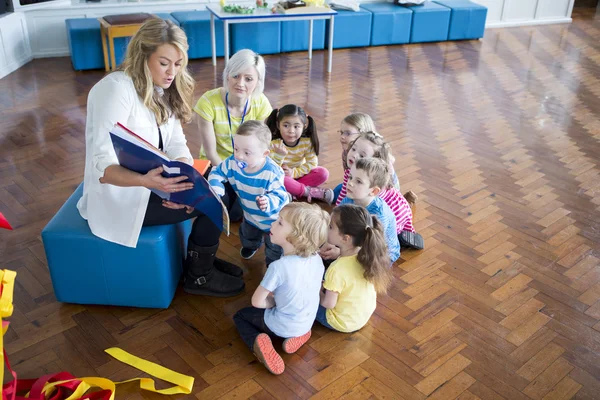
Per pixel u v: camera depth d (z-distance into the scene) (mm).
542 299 2650
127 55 2230
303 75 5871
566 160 4148
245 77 2953
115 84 2184
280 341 2342
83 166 3779
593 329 2475
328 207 3455
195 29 6121
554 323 2502
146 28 2154
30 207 3271
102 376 2148
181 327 2416
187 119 2527
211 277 2600
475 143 4383
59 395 1995
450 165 3984
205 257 2520
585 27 8469
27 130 4309
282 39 6566
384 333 2414
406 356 2293
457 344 2363
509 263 2908
